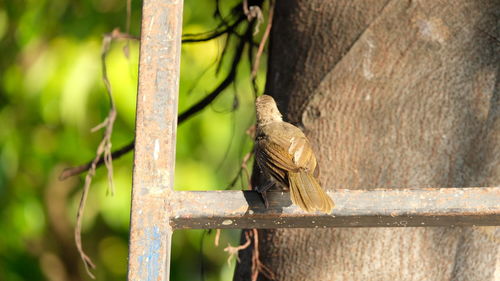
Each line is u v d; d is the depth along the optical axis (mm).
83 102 14055
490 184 7457
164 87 6367
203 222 6168
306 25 8109
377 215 5980
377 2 7809
